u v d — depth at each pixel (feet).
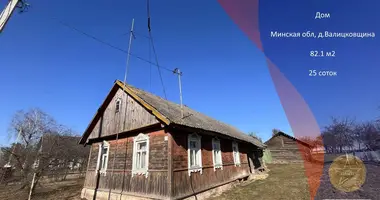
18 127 68.90
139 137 31.45
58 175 61.41
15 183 52.16
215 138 39.09
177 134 28.76
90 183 37.70
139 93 35.81
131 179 30.25
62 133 55.72
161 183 26.17
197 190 29.43
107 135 36.76
